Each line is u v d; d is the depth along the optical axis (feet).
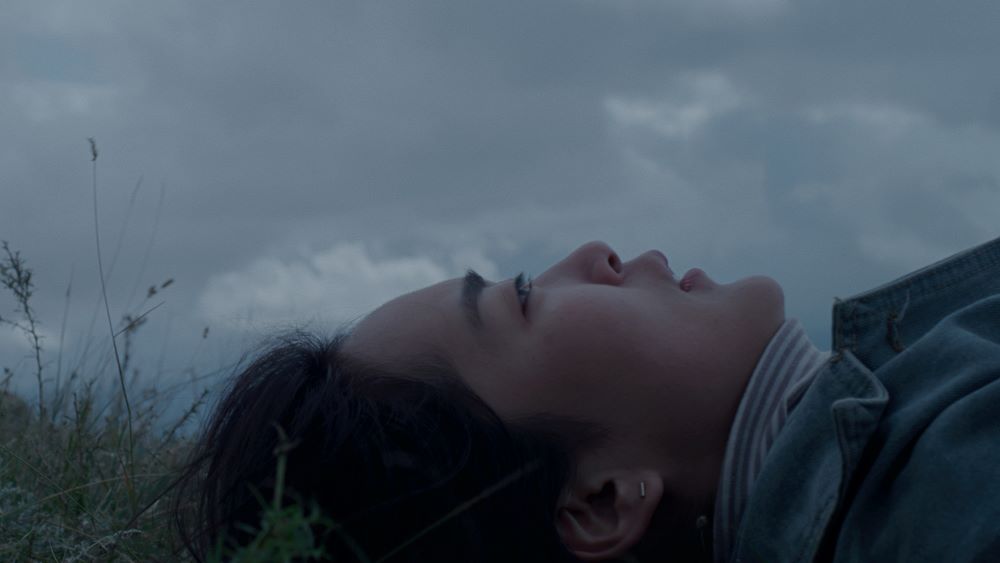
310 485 6.66
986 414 5.57
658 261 7.49
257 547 4.35
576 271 7.54
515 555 6.59
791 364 6.93
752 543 6.26
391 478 6.58
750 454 6.73
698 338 7.00
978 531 5.20
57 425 10.50
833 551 5.99
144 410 10.88
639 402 6.81
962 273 6.77
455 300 7.23
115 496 9.21
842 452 5.73
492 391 6.89
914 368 6.11
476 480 6.61
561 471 6.75
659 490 6.71
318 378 7.13
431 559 6.50
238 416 7.30
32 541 7.51
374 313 7.52
